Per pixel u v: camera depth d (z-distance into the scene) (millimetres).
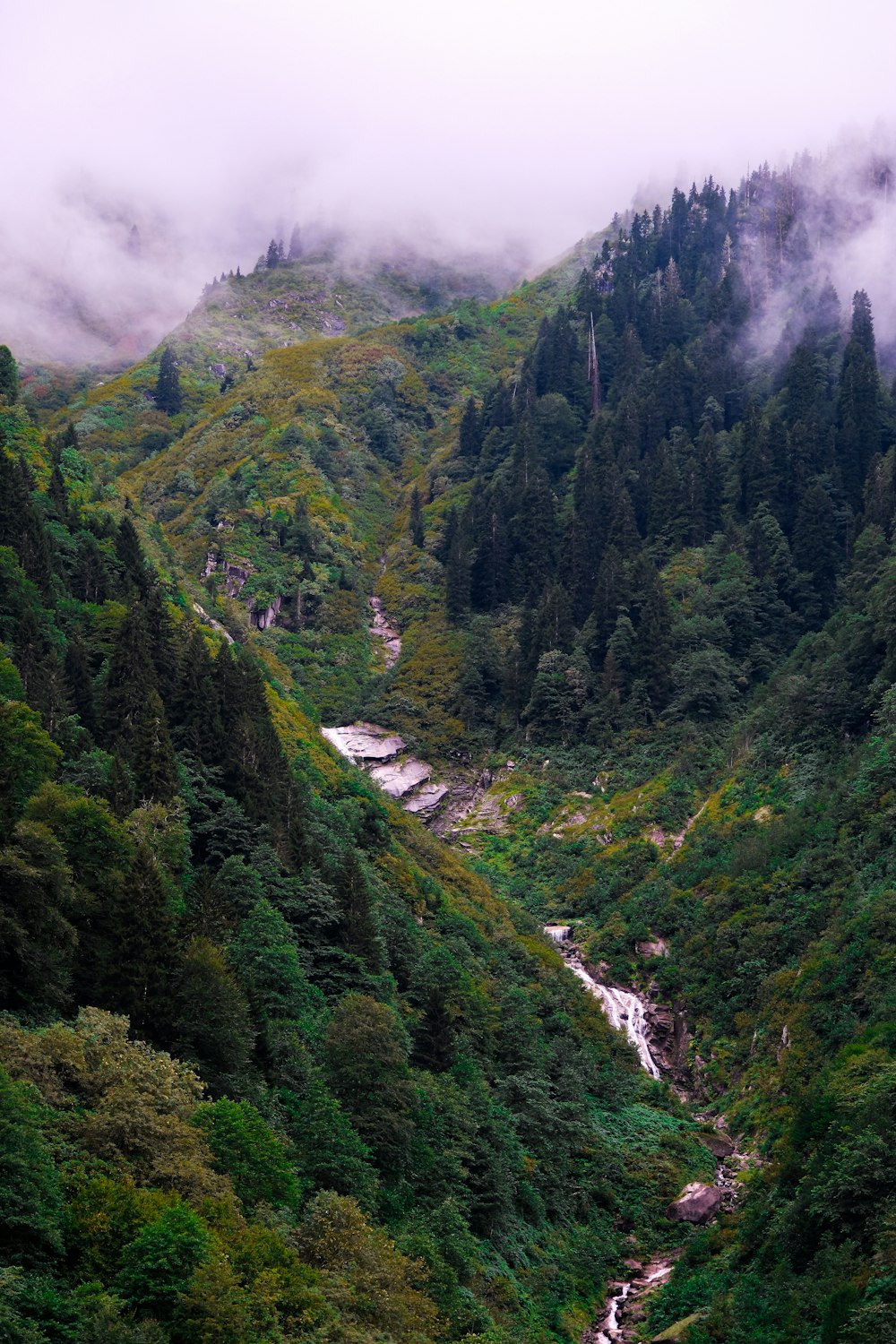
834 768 119062
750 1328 61344
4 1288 36031
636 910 120312
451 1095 70250
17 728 61938
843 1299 56000
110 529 108375
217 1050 55875
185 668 89250
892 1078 67562
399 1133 62281
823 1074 79188
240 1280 42812
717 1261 71062
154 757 73688
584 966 116812
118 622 89500
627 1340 66500
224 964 58031
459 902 106688
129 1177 42500
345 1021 64188
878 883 98875
